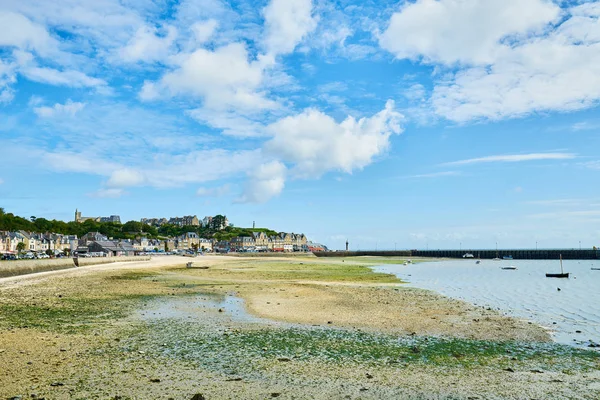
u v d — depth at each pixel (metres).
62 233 182.88
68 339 16.72
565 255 150.75
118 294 32.31
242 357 14.85
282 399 11.07
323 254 177.12
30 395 10.58
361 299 31.08
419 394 11.72
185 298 30.41
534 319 23.75
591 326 21.73
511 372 13.96
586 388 12.45
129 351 15.18
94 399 10.50
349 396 11.41
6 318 21.06
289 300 29.83
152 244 199.75
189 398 10.80
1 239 125.12
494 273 69.44
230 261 104.44
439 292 37.66
